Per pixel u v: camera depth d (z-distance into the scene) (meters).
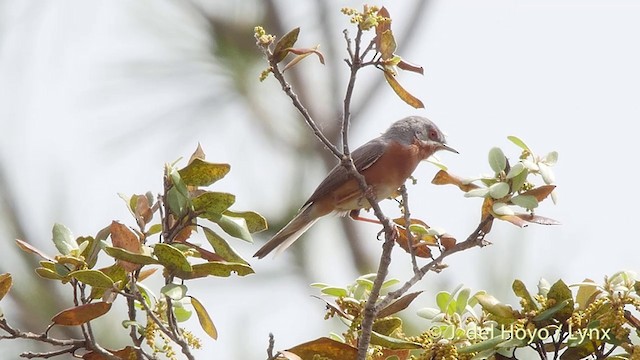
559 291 8.64
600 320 8.55
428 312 9.20
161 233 8.82
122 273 8.76
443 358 8.68
